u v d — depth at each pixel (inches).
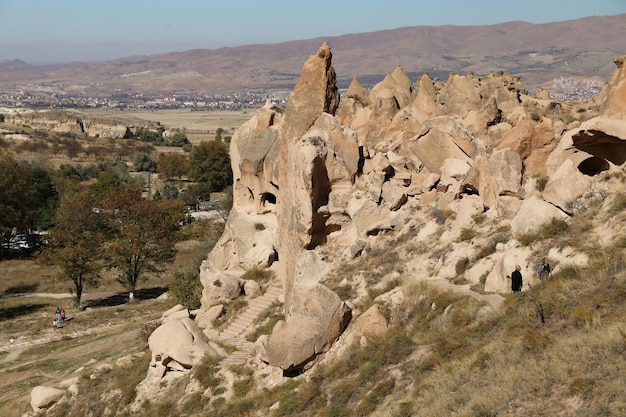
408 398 848.3
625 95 1051.9
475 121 1774.1
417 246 1283.2
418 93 2171.5
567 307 845.2
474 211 1251.8
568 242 997.8
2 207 3528.5
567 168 1107.3
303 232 1389.0
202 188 5226.4
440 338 946.1
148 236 2780.5
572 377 692.7
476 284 1094.4
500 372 776.3
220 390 1214.3
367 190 1413.6
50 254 2706.7
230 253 1828.2
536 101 2288.4
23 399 1562.5
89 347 1979.6
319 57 1469.0
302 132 1465.3
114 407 1353.3
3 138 7426.2
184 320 1393.9
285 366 1106.1
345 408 930.1
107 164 6314.0
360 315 1119.6
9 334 2327.8
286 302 1429.6
